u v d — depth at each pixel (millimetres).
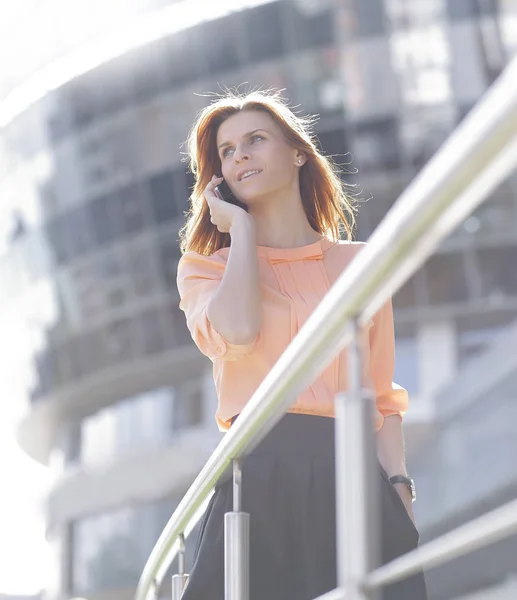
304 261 3879
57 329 47125
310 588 3404
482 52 40406
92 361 45969
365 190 40781
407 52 40688
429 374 40719
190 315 3791
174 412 44938
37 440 53406
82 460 48188
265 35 41531
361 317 2139
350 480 2080
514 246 39969
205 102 42750
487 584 35094
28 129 46688
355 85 40969
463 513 37969
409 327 41375
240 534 3074
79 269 45938
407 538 3494
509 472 36594
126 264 44625
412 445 39500
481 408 37812
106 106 44312
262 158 3979
